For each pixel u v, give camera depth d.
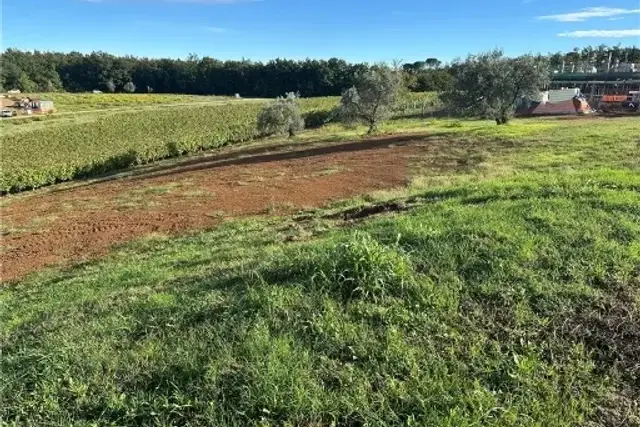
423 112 44.81
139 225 12.23
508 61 24.45
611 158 12.52
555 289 3.95
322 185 13.82
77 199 18.59
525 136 18.50
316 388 3.05
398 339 3.48
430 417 2.79
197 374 3.27
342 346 3.44
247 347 3.44
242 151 30.52
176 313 4.18
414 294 3.97
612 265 4.29
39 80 103.00
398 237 4.74
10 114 66.31
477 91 24.66
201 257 7.55
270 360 3.27
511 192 7.39
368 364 3.28
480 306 3.82
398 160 16.62
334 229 7.84
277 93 104.25
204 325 3.88
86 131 50.88
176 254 8.55
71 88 108.94
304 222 9.38
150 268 7.45
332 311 3.81
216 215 12.05
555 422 2.78
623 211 5.62
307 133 38.12
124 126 53.56
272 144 31.94
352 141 25.89
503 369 3.17
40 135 48.88
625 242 4.71
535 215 5.46
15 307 6.75
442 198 8.30
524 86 24.34
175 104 81.69
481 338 3.47
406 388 3.04
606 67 69.38
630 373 3.15
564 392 3.01
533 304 3.81
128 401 3.11
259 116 36.03
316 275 4.25
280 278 4.57
